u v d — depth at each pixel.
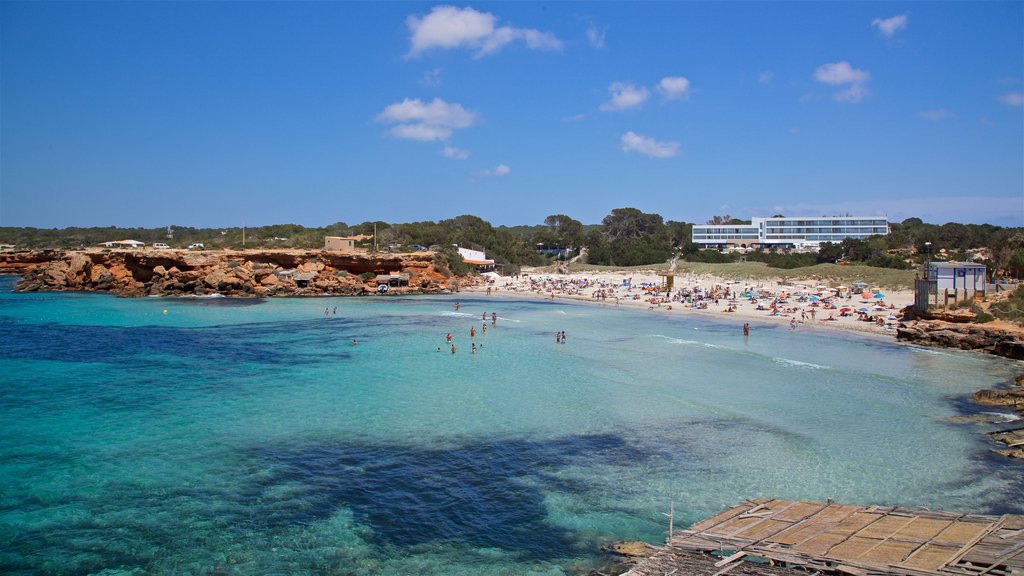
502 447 29.41
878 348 56.72
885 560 15.80
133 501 23.17
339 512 22.78
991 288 68.12
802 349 56.19
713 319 79.25
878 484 25.23
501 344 59.00
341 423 32.69
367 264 120.69
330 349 55.28
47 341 57.75
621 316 83.25
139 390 39.25
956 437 31.00
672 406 36.28
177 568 18.94
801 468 26.97
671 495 24.36
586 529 21.83
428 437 30.66
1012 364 48.88
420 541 20.91
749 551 16.98
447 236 175.00
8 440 29.25
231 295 103.88
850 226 196.25
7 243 193.88
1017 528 17.86
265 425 32.16
